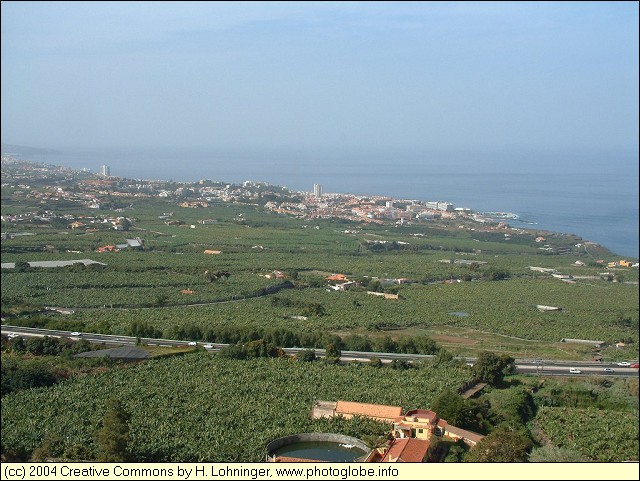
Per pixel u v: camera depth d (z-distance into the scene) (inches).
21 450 6348.4
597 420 7770.7
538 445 7140.8
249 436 6697.8
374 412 7209.6
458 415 7130.9
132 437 6540.4
